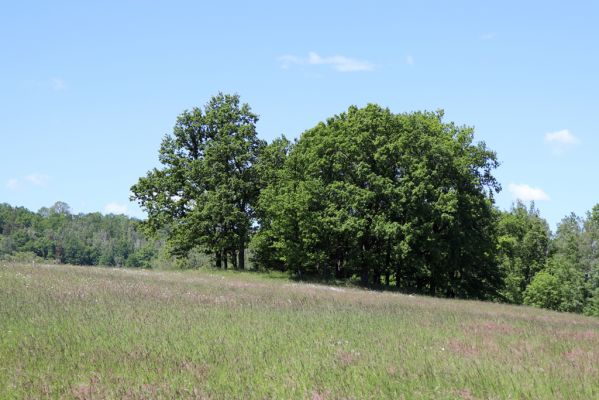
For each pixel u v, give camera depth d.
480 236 49.19
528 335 16.16
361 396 8.09
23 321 13.12
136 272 34.97
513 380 9.34
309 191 44.75
